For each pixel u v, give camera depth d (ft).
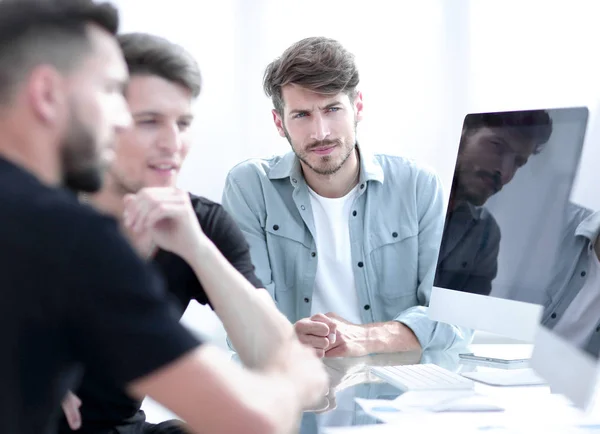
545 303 4.44
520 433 3.62
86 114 3.01
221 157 10.36
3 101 2.92
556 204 4.70
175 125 4.71
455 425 3.75
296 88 7.23
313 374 3.89
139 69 4.61
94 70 3.04
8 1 2.96
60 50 2.96
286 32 10.43
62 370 2.85
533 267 4.87
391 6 10.60
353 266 7.58
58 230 2.70
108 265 2.74
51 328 2.73
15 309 2.68
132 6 10.16
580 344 3.87
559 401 4.24
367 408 4.12
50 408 2.87
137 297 2.78
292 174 7.66
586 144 4.51
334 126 7.29
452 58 10.71
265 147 10.44
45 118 2.93
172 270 5.04
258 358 4.39
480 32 10.74
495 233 5.26
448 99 10.73
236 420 2.93
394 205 7.66
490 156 5.39
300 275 7.63
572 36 10.78
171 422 4.77
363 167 7.55
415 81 10.69
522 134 5.11
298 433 3.60
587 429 3.68
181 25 10.25
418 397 4.35
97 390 4.46
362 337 6.21
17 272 2.67
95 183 3.16
